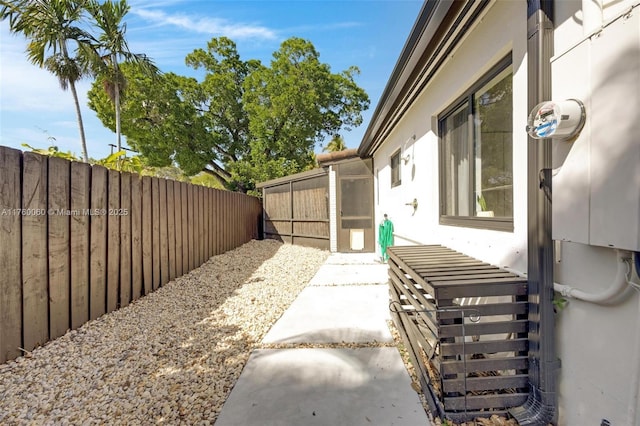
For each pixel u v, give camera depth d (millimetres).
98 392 2162
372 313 3752
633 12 1121
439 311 1836
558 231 1504
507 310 1840
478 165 2840
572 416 1608
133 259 3971
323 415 1932
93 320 3279
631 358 1287
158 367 2510
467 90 2979
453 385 1829
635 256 1233
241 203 9375
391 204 6664
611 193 1226
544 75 1712
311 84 16281
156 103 14898
